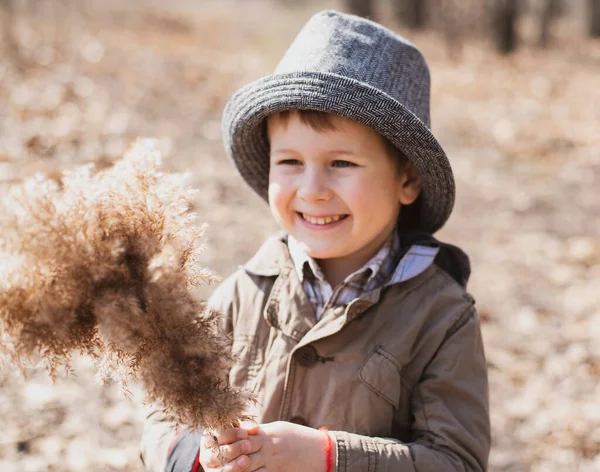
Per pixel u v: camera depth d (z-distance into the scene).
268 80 1.47
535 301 4.30
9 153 5.22
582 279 4.64
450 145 7.62
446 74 11.59
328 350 1.47
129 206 1.11
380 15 17.98
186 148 6.20
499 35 14.25
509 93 10.34
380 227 1.52
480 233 5.33
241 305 1.60
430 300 1.51
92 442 2.85
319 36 1.54
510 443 3.10
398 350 1.45
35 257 1.03
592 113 9.10
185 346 1.08
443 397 1.46
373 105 1.39
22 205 1.04
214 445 1.30
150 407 1.62
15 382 3.13
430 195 1.60
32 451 2.76
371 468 1.35
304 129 1.45
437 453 1.40
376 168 1.48
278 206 1.52
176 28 14.90
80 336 1.10
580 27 20.09
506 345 3.82
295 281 1.55
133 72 8.63
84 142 5.76
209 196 5.18
